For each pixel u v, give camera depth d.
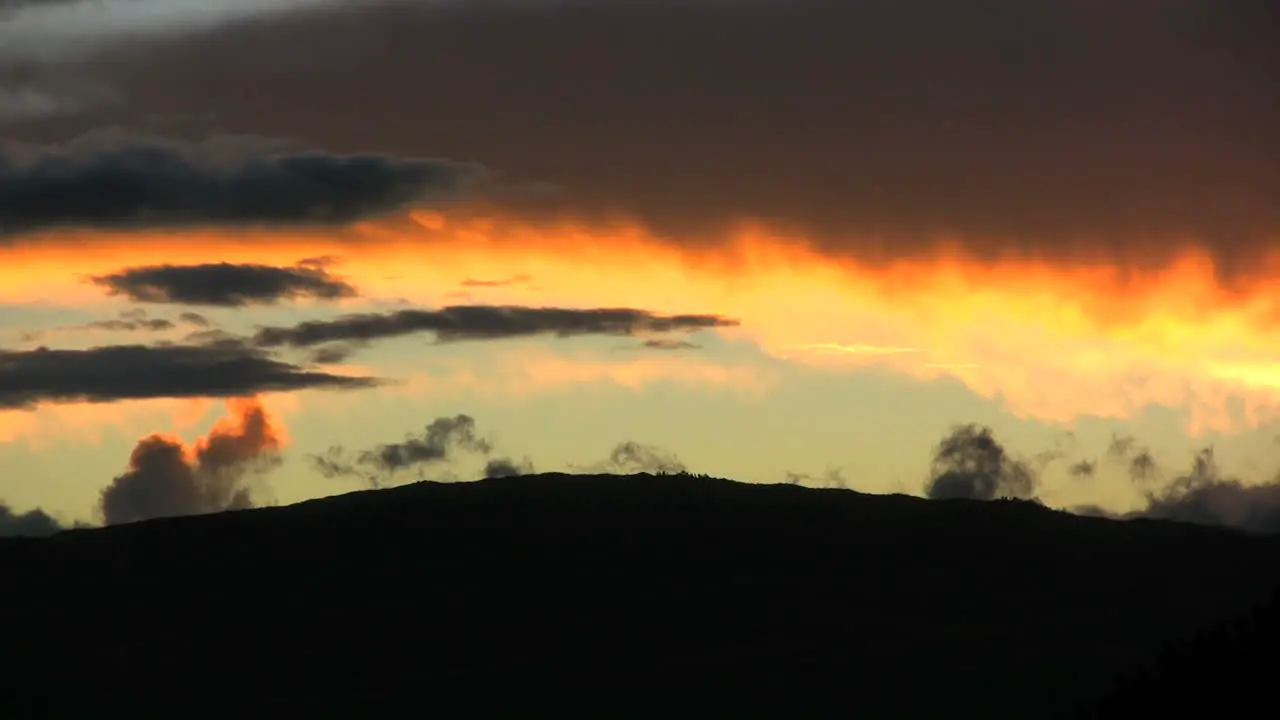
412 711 189.25
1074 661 194.12
